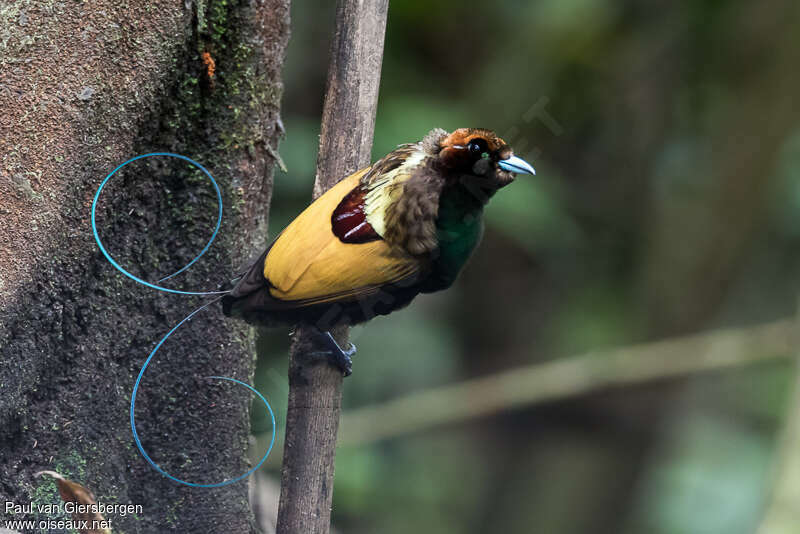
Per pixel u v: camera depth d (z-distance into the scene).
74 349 5.27
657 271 14.66
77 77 4.95
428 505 14.59
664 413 14.97
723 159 14.52
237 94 5.51
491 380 12.52
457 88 13.08
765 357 12.55
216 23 5.31
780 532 9.73
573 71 13.43
